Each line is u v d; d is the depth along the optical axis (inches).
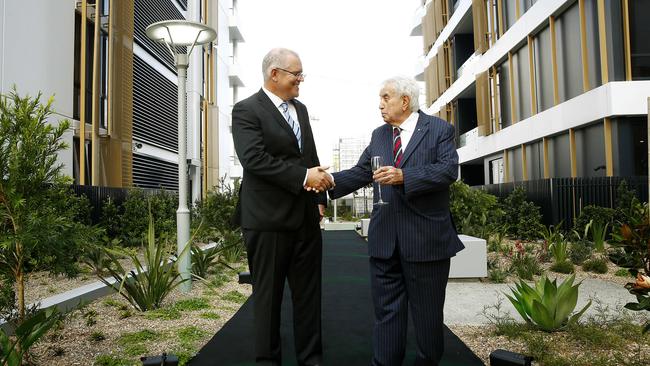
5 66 350.9
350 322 173.8
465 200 382.0
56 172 125.6
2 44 348.5
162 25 234.2
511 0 651.5
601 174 443.8
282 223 110.3
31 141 117.8
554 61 519.2
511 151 662.5
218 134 957.8
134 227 385.4
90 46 479.8
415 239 105.6
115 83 491.5
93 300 203.5
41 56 389.7
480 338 152.1
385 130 118.0
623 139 419.5
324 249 476.7
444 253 106.3
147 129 633.0
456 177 106.5
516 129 619.8
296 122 119.6
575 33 483.5
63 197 127.4
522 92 615.2
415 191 102.0
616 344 138.6
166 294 195.6
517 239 450.3
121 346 140.6
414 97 111.9
